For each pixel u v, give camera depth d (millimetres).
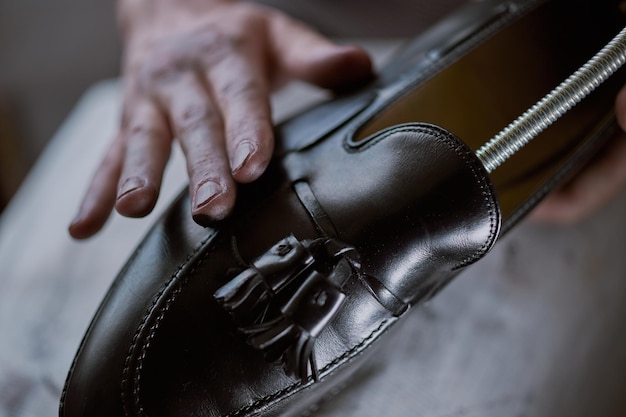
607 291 569
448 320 541
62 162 698
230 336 354
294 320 318
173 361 351
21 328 559
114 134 700
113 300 381
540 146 492
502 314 546
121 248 594
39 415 498
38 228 639
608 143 563
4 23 1105
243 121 417
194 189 380
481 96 498
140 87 534
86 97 784
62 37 1099
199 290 362
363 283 361
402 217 362
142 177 426
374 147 383
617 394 538
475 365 519
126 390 349
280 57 566
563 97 365
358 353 374
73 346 539
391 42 722
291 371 323
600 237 593
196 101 472
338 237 364
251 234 374
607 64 368
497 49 504
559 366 526
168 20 633
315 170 392
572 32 509
